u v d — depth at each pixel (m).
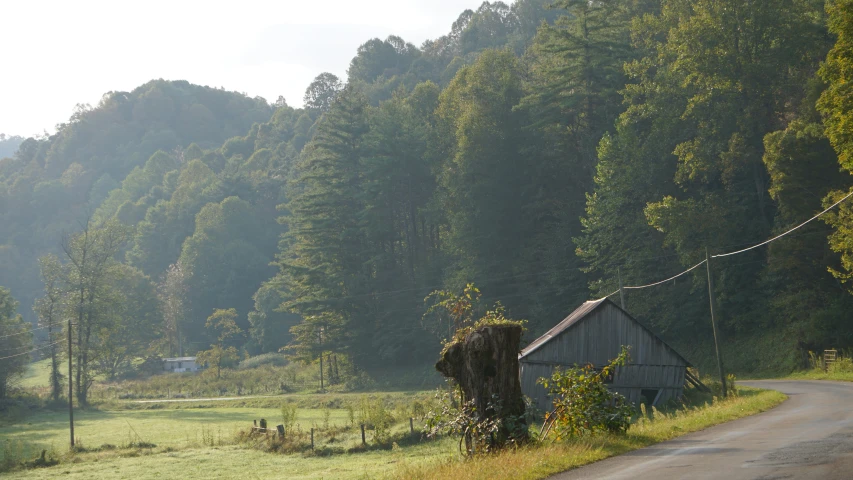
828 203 43.34
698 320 62.22
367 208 98.00
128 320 142.38
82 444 49.84
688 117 62.38
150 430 60.81
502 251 82.94
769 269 55.28
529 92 86.50
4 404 82.00
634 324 40.56
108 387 108.94
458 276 81.69
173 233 197.38
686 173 61.94
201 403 85.50
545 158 80.62
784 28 56.66
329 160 105.31
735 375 54.06
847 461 10.55
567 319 42.25
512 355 15.66
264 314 139.88
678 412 27.19
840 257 50.06
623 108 74.50
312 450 38.28
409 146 98.56
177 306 159.50
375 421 38.38
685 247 58.56
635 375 39.94
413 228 103.62
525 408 15.73
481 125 84.00
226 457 39.62
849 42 34.91
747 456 12.12
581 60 75.88
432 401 42.59
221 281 166.00
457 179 84.88
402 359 91.75
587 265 73.44
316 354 94.81
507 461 13.02
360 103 107.12
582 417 16.05
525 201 83.06
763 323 57.47
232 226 174.25
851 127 34.88
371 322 94.56
